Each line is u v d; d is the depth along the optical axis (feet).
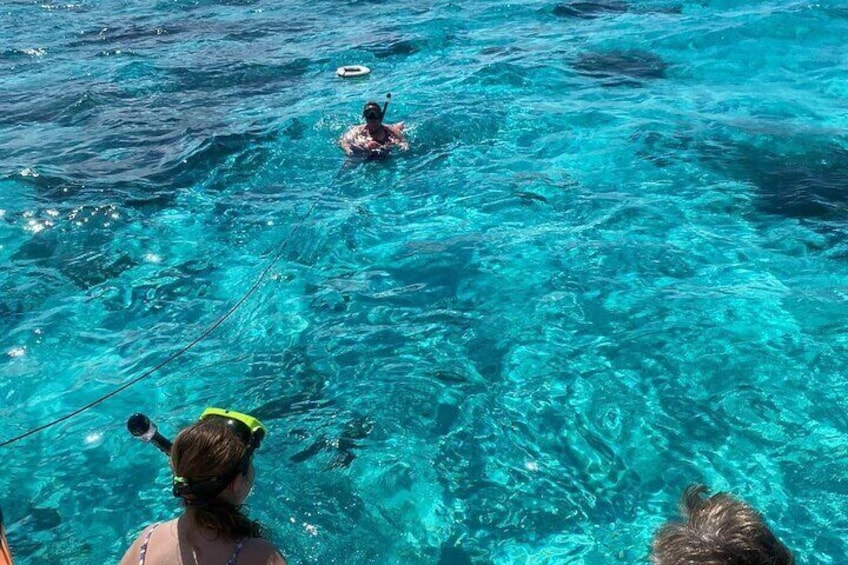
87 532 13.65
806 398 15.94
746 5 49.34
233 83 39.88
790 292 19.58
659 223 23.41
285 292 20.77
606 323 18.67
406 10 55.88
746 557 6.79
